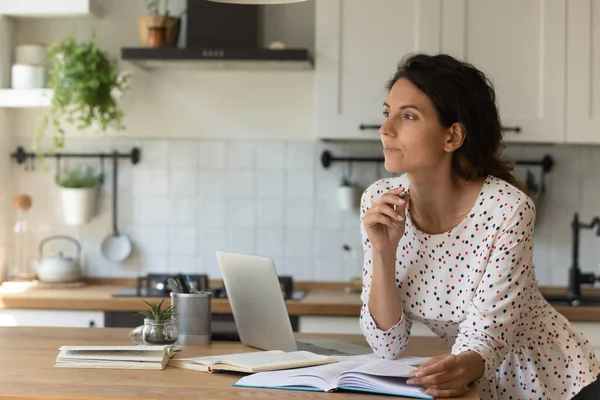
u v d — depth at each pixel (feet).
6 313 11.90
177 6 13.60
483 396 6.81
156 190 13.70
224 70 13.56
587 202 13.29
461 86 6.14
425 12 12.26
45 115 13.75
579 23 12.17
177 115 13.64
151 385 5.75
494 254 6.23
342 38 12.35
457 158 6.37
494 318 6.16
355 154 13.47
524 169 13.38
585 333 11.32
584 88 12.16
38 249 13.80
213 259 13.64
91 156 13.70
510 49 12.21
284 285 12.37
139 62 12.64
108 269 13.76
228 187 13.62
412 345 7.88
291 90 13.56
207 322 7.66
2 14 12.86
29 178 13.82
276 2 7.77
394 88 6.25
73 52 12.74
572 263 13.16
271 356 6.50
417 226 6.66
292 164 13.55
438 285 6.57
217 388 5.69
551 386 6.86
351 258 13.48
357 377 5.59
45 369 6.27
